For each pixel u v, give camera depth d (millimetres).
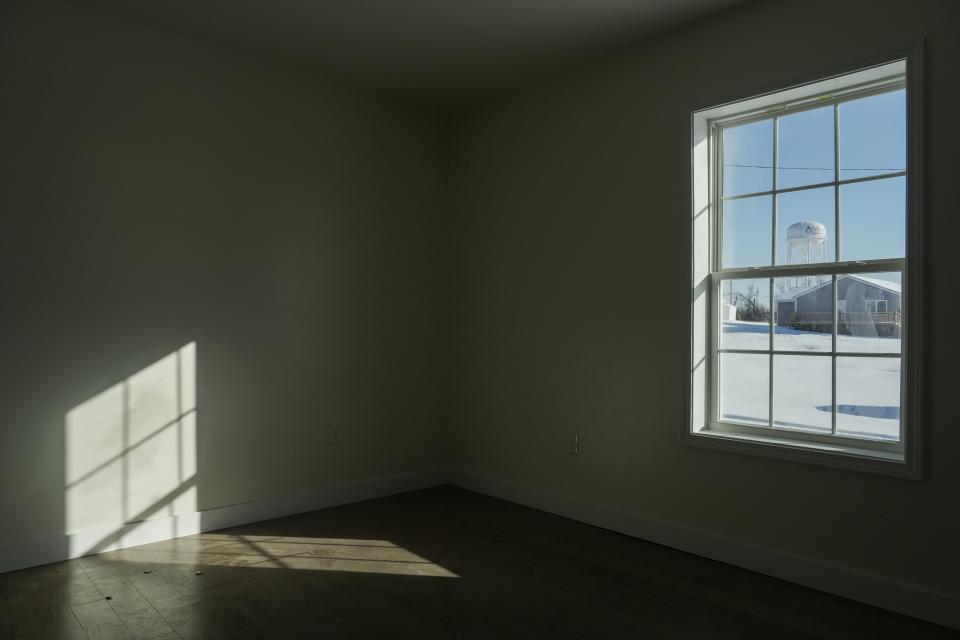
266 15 3561
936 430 2727
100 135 3525
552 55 4043
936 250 2730
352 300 4602
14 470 3256
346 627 2656
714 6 3385
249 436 4078
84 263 3469
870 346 3031
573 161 4230
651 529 3729
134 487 3625
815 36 3092
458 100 4859
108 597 2930
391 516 4223
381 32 3760
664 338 3699
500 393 4738
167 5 3449
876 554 2887
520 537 3807
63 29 3408
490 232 4836
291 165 4289
